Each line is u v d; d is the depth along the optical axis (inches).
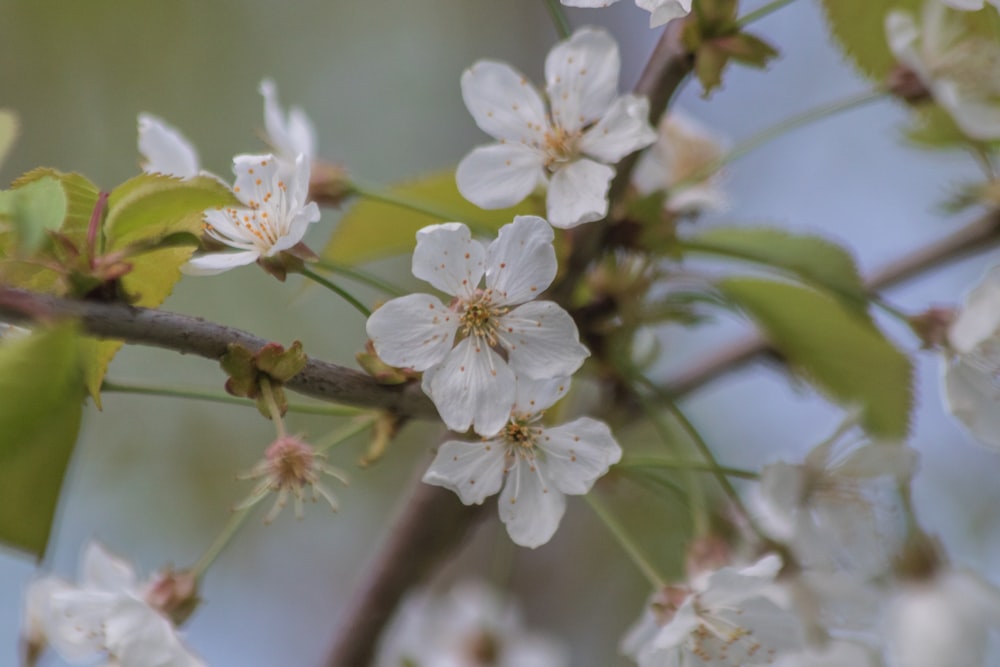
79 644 18.4
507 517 17.6
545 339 17.5
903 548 19.6
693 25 18.4
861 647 18.9
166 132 18.9
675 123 20.3
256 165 17.7
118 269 17.1
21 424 16.7
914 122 20.1
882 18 19.6
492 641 21.6
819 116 19.5
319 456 17.4
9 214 17.0
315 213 17.4
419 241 17.4
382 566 19.7
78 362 16.9
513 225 17.4
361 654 19.7
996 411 18.9
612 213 18.8
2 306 16.9
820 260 19.1
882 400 19.6
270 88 19.3
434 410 17.6
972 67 19.5
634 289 19.0
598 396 20.1
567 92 18.2
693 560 18.6
